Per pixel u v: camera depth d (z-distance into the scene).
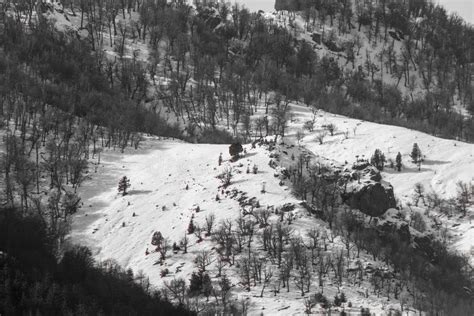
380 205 159.25
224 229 134.62
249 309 113.75
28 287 89.06
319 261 130.12
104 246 141.50
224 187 158.25
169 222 148.00
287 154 172.62
